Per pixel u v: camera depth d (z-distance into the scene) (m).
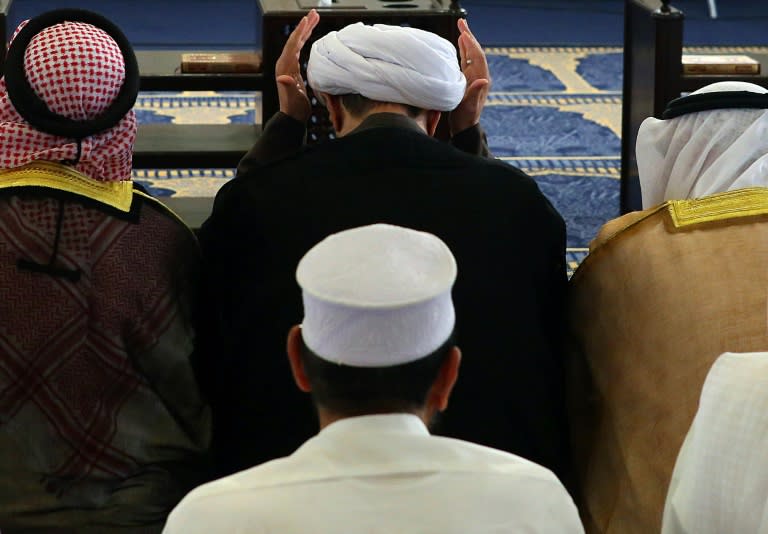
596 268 3.87
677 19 7.34
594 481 3.85
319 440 2.30
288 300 3.51
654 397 3.63
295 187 3.59
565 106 11.69
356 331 2.28
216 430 3.79
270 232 3.56
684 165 4.09
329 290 2.29
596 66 13.37
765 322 3.51
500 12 16.31
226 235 3.65
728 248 3.63
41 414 3.60
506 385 3.52
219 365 3.75
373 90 3.79
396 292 2.29
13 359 3.56
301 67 6.41
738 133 4.02
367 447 2.26
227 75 6.76
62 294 3.55
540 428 3.57
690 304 3.58
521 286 3.60
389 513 2.21
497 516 2.24
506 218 3.60
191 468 3.81
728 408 2.71
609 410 3.79
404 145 3.65
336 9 6.38
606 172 9.71
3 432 3.59
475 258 3.54
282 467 2.27
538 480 2.31
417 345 2.31
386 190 3.57
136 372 3.68
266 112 6.62
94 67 3.54
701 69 7.48
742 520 2.66
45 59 3.53
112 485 3.68
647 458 3.64
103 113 3.61
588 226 8.52
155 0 16.59
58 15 3.66
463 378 3.50
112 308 3.61
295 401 3.51
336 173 3.60
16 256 3.53
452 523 2.21
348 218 3.52
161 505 3.73
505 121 11.13
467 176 3.63
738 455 2.67
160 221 3.74
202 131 7.23
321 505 2.20
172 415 3.76
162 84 6.75
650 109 7.62
